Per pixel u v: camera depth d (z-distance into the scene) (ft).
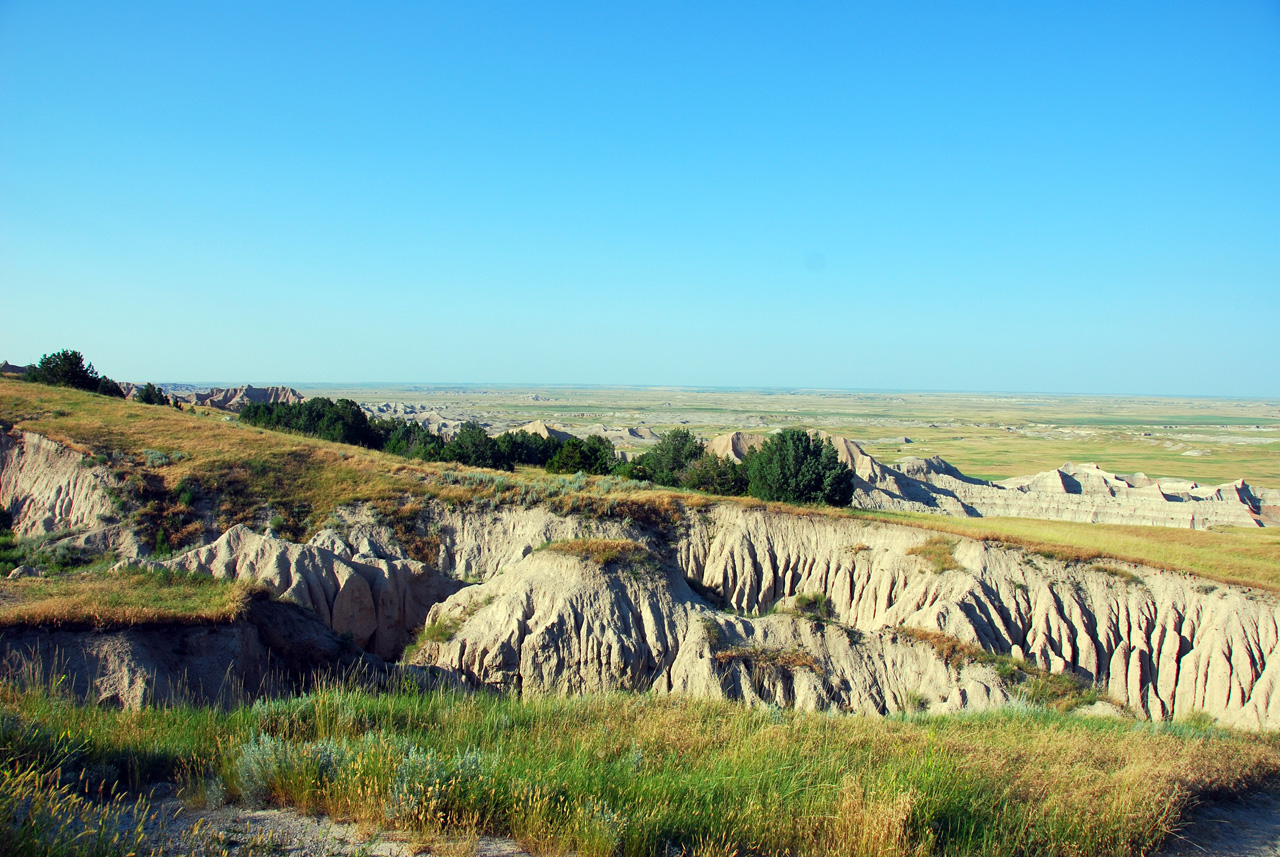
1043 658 109.29
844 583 130.21
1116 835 35.58
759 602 133.08
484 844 30.60
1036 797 38.96
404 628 115.34
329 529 129.80
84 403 175.22
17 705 44.19
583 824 30.89
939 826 34.30
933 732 53.67
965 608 112.78
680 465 255.29
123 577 93.35
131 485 132.16
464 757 36.63
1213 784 44.27
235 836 29.48
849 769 42.68
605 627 101.86
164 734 42.70
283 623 87.15
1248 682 101.55
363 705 50.42
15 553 120.37
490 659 98.32
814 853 31.91
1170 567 117.39
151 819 31.27
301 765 34.14
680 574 116.47
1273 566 132.77
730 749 45.68
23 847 24.93
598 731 47.96
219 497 134.10
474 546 134.21
